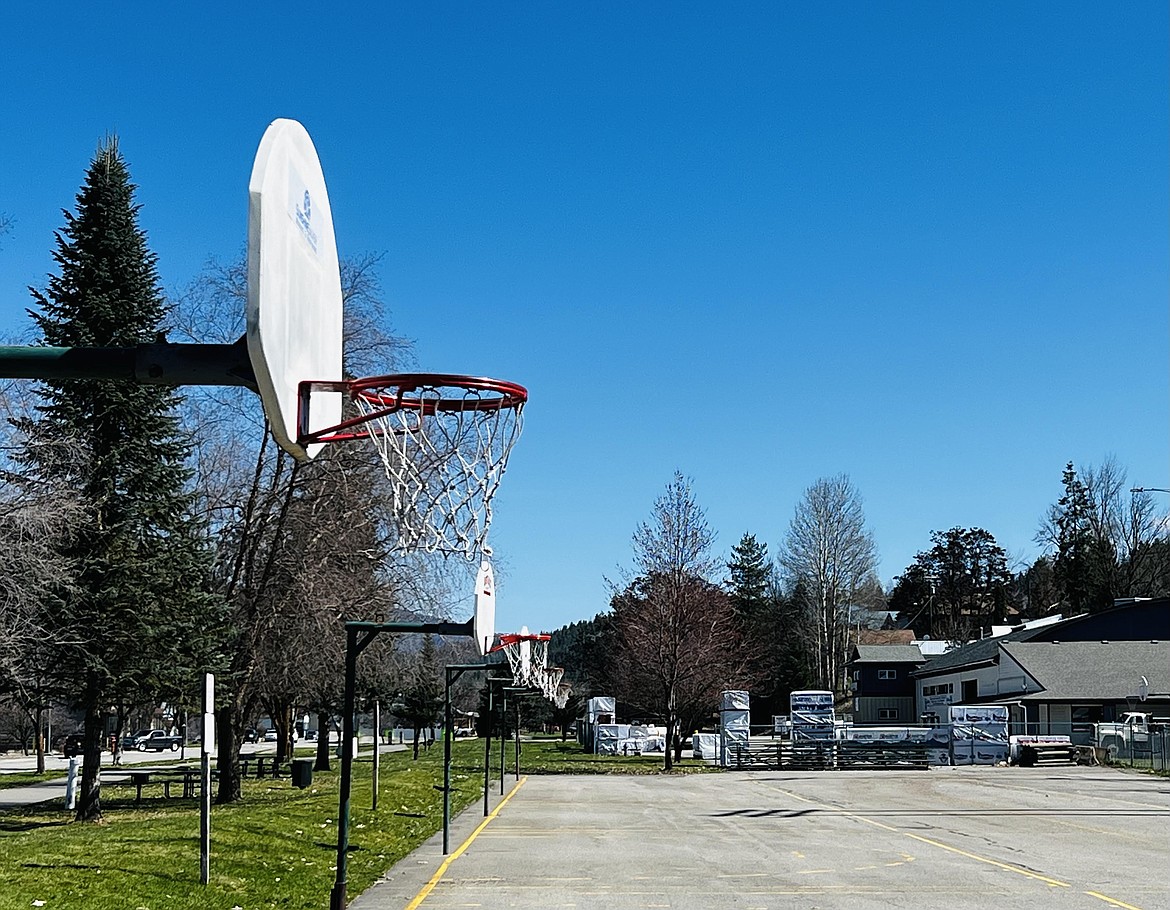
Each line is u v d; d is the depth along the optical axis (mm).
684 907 13578
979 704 67562
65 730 91625
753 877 16125
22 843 17234
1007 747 51938
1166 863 17797
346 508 28438
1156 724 50719
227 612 27984
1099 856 18688
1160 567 94625
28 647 24094
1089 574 96875
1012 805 29641
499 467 7688
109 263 26156
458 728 94312
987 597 116875
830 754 49875
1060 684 59219
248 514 28891
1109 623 66438
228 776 29812
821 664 82250
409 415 7383
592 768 49938
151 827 19750
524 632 27016
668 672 51500
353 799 26781
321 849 17609
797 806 29469
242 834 18266
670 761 48906
